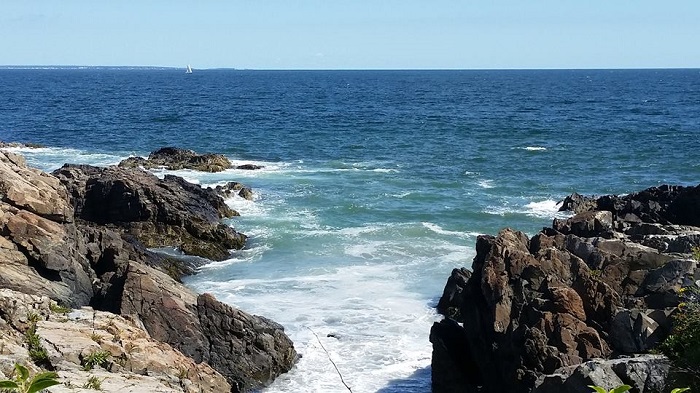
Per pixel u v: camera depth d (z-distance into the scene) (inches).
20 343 821.2
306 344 1122.7
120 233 1544.0
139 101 5880.9
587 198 1972.2
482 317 968.3
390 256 1534.2
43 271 1112.8
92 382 764.0
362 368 1056.8
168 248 1582.2
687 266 914.1
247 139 3410.4
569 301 891.4
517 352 863.7
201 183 2223.2
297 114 4820.4
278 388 1018.7
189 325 1040.2
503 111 5182.1
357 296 1306.6
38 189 1181.1
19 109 4724.4
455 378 987.3
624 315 853.2
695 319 784.9
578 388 733.9
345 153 3011.8
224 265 1503.4
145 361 867.4
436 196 2132.1
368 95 7455.7
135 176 1749.5
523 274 955.3
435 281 1380.4
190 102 5920.3
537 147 3166.8
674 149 3031.5
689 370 724.7
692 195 1539.1
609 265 968.9
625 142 3280.0
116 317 967.6
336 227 1761.8
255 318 1081.4
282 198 2062.0
